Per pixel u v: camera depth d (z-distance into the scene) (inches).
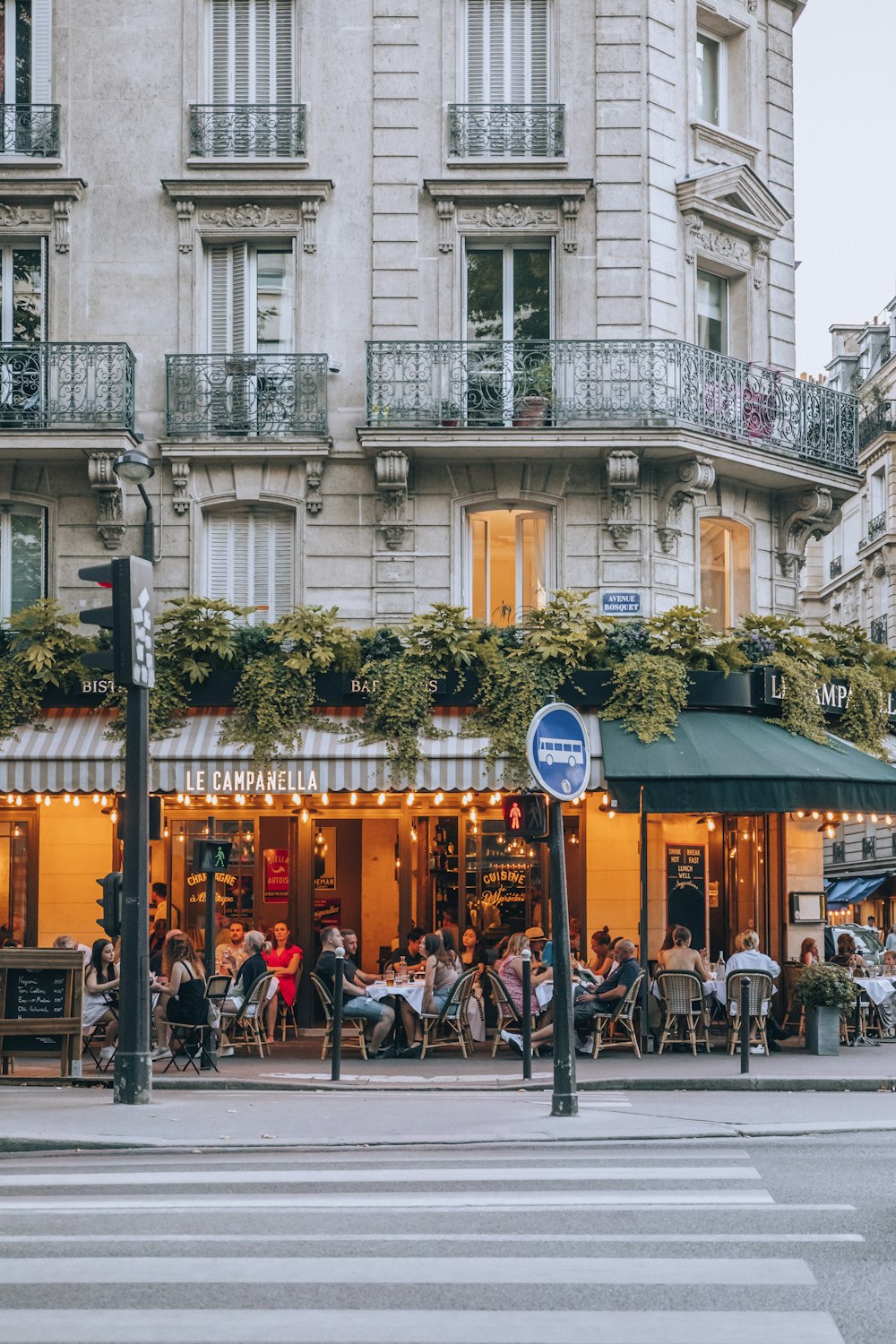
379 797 769.6
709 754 724.0
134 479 676.1
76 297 827.4
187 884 826.2
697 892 840.9
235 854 828.0
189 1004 630.5
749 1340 222.2
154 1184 353.4
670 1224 301.9
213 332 833.5
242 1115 479.8
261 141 834.2
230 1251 279.3
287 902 824.9
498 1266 266.8
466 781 738.8
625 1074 609.6
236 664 765.3
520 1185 348.2
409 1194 335.6
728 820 869.2
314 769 739.4
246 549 822.5
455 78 844.6
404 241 831.1
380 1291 250.7
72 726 762.8
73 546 812.6
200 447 808.3
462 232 834.8
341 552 815.1
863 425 1934.1
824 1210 315.6
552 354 810.8
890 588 1856.5
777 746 746.2
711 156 882.1
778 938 848.9
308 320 828.0
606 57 845.8
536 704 746.8
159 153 834.8
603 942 767.7
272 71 843.4
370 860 834.2
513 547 830.5
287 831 828.0
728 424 832.3
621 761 718.5
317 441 810.2
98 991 672.4
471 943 785.6
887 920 1851.6
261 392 817.5
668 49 863.1
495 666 753.0
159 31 842.2
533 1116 481.7
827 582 2122.3
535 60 848.9
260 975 710.5
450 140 838.5
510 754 740.7
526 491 820.0
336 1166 384.5
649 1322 231.9
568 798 498.9
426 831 825.5
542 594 826.2
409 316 827.4
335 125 839.1
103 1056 677.3
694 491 821.2
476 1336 224.8
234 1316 235.9
